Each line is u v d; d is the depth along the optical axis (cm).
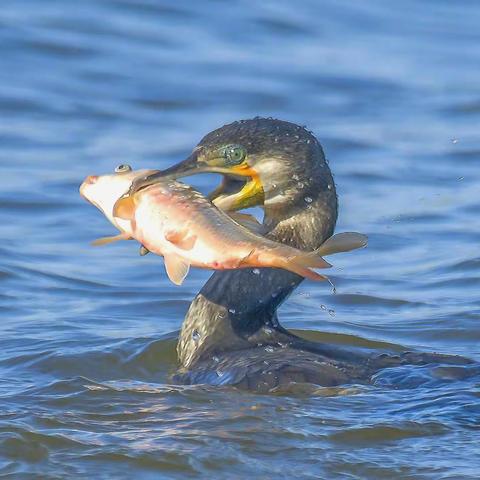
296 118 2303
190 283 1483
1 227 1688
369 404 991
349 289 1459
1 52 2581
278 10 2973
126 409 1012
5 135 2145
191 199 959
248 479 878
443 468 884
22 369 1163
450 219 1753
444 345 1266
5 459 912
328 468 891
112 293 1444
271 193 1107
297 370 1047
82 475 888
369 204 1827
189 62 2598
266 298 1128
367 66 2630
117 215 974
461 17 3006
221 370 1077
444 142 2164
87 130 2200
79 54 2603
